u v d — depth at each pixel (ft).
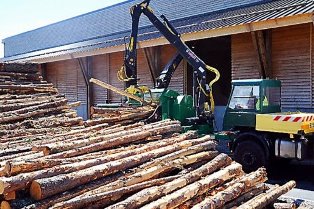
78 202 12.82
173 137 21.54
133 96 36.11
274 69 43.09
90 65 68.44
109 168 15.20
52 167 14.28
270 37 43.14
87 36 90.43
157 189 14.79
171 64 41.32
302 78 40.75
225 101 61.67
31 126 24.22
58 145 16.85
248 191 17.54
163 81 40.70
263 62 42.88
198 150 19.65
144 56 59.21
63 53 67.87
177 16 67.21
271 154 29.89
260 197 17.15
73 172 14.20
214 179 16.81
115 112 33.40
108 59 65.16
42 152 16.56
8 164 13.32
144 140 20.54
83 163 15.06
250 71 45.06
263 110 31.01
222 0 59.72
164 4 69.82
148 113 33.42
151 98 37.04
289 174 30.68
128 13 79.15
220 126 48.88
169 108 36.27
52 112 27.25
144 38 54.24
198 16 62.95
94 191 13.88
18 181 12.53
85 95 69.77
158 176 16.67
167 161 17.58
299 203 19.04
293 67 41.45
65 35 98.32
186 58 38.32
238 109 32.35
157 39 49.16
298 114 29.86
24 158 15.44
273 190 18.28
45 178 13.19
